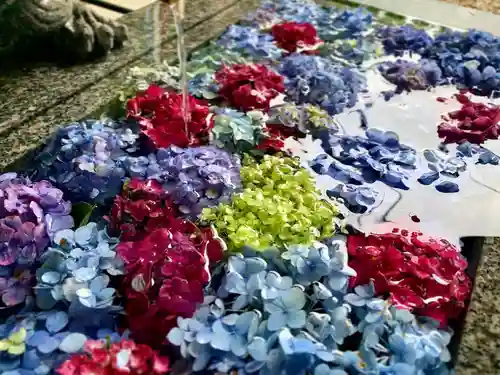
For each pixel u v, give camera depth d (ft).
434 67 4.73
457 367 2.45
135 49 4.77
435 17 5.70
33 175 3.42
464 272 3.00
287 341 2.38
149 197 3.11
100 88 4.24
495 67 4.83
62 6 4.33
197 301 2.62
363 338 2.51
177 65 4.59
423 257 2.92
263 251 2.83
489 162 3.85
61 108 3.99
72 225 3.06
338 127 4.13
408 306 2.69
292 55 4.85
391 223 3.31
